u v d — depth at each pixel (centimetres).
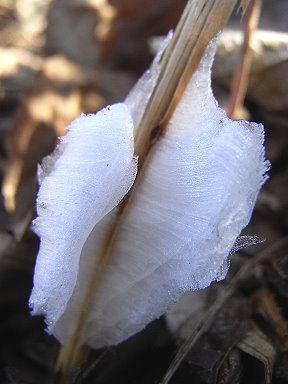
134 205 7
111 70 16
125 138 7
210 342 9
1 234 11
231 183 7
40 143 14
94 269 8
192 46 7
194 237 7
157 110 7
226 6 7
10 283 11
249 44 11
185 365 9
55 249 7
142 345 10
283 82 13
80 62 16
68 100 15
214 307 9
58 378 9
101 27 17
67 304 8
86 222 7
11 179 13
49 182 7
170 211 7
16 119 14
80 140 7
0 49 17
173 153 7
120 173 7
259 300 10
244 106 13
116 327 8
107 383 9
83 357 9
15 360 10
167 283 8
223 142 7
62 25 17
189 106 7
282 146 13
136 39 17
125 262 8
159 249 7
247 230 11
